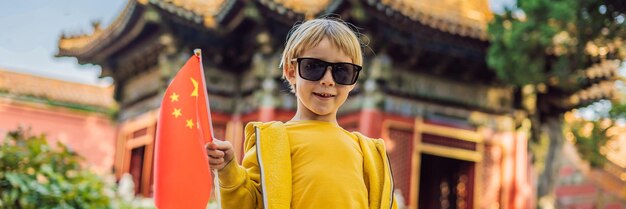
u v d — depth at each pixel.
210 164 2.63
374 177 2.95
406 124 16.58
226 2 16.28
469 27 15.87
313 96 2.83
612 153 28.02
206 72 18.34
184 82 2.67
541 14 13.43
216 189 2.74
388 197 2.97
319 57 2.79
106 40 20.30
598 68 17.22
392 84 16.45
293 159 2.79
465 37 15.91
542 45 14.15
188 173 2.55
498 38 14.67
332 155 2.80
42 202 5.81
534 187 19.38
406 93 16.69
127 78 22.39
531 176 19.23
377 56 16.09
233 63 18.61
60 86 26.62
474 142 17.78
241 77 18.66
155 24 17.59
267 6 15.35
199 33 17.80
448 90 17.61
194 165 2.57
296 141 2.83
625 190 26.91
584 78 16.02
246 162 2.91
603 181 27.64
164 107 2.62
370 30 15.29
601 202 27.56
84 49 22.03
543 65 14.57
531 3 13.30
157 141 2.59
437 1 16.77
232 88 18.70
